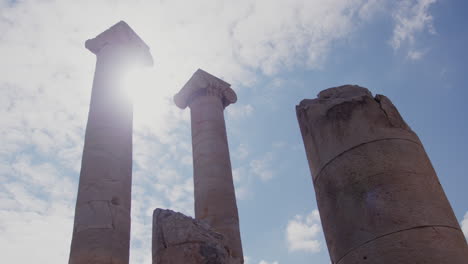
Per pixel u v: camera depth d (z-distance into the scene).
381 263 4.76
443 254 4.66
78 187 10.02
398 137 5.61
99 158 10.35
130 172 10.85
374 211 5.05
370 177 5.28
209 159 13.52
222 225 12.07
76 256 8.83
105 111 11.36
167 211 6.00
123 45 13.26
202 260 5.36
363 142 5.56
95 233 9.11
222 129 14.62
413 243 4.73
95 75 12.41
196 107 15.21
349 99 6.02
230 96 15.96
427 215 4.93
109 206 9.67
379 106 5.91
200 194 12.88
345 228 5.23
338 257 5.26
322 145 5.91
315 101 6.43
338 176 5.53
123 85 12.32
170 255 5.45
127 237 9.68
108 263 8.84
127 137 11.31
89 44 13.20
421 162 5.50
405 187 5.13
